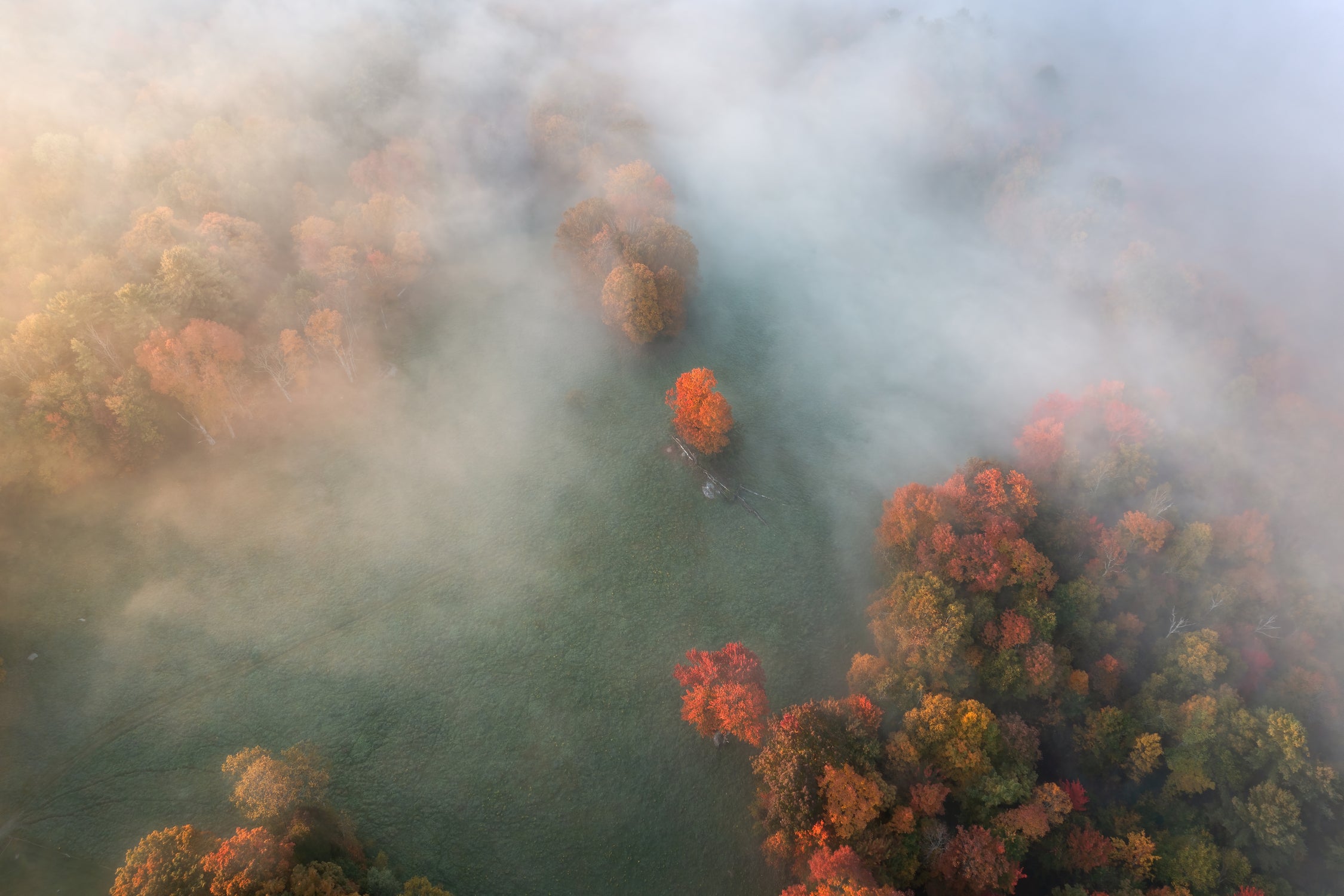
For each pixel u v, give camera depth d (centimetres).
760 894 7825
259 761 6662
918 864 7288
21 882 7050
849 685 9512
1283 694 10225
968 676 8756
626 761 8638
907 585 9244
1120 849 8081
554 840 7950
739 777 8594
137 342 10219
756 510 11756
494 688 9075
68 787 7731
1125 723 9512
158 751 8062
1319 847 8300
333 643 9231
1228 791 8800
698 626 10150
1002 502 10550
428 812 7956
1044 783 8675
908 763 7675
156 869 5762
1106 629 10644
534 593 10125
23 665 8494
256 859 5844
